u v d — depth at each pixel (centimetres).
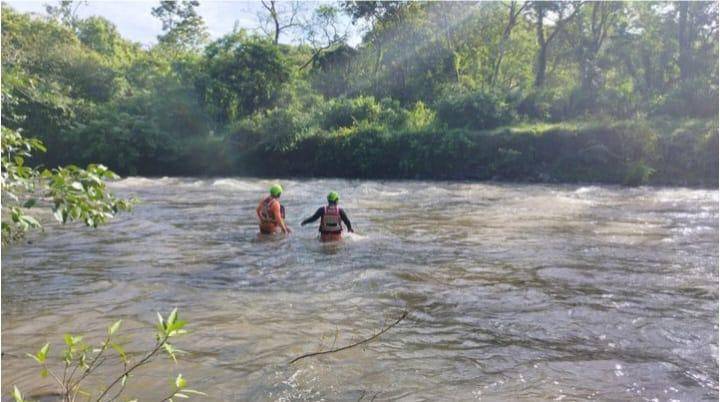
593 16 3428
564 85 3938
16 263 795
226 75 3338
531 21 3966
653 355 477
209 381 422
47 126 2884
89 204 338
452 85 3541
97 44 4916
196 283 699
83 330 525
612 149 2398
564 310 596
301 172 2883
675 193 1861
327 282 709
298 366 451
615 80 3444
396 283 704
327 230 977
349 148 2788
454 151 2608
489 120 2922
